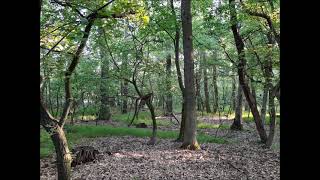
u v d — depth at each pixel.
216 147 14.87
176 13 17.20
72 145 14.66
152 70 17.27
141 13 7.97
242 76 16.39
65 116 7.12
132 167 10.66
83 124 22.66
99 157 12.02
